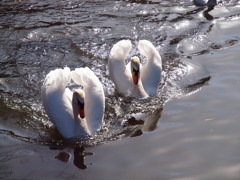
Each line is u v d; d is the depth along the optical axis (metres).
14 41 16.84
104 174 10.00
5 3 20.38
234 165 10.03
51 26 18.11
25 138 11.73
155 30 17.89
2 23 18.31
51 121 11.99
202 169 9.96
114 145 11.19
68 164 10.48
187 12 19.77
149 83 13.72
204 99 13.01
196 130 11.48
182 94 13.47
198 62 15.27
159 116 12.43
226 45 16.50
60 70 12.09
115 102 13.34
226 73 14.35
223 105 12.55
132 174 9.94
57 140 11.64
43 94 12.06
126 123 12.26
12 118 12.58
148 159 10.45
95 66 15.27
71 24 18.31
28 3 20.41
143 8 20.06
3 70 14.91
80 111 11.50
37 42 16.78
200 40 17.02
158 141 11.16
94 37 17.22
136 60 13.45
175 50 16.27
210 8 20.31
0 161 10.64
